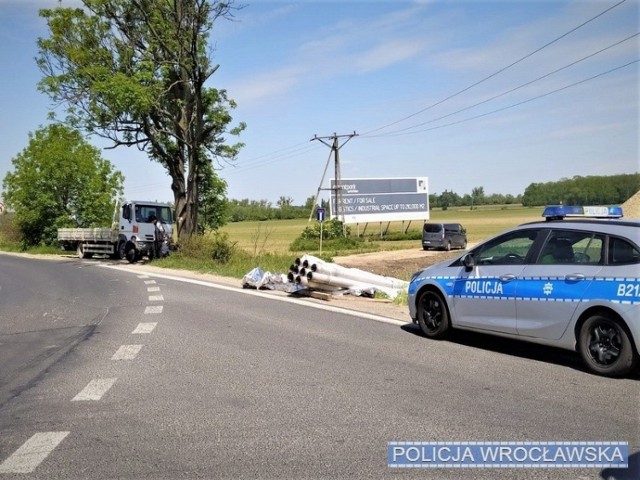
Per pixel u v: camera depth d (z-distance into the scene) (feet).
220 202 130.11
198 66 93.45
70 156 144.15
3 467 14.25
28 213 146.41
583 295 21.42
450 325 27.30
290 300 43.47
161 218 92.99
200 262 78.79
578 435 15.66
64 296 48.75
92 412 18.21
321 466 13.97
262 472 13.71
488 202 588.09
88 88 90.99
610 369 20.75
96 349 27.35
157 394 19.94
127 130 95.40
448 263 27.78
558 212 24.39
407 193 198.18
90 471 13.94
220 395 19.67
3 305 44.42
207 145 101.91
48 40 90.94
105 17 92.48
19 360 25.63
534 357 24.35
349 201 186.70
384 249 150.61
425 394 19.29
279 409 18.08
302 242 153.69
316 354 25.27
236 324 33.14
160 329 31.96
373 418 17.10
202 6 90.07
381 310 37.99
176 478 13.48
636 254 20.51
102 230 101.04
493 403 18.26
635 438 15.42
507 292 24.18
